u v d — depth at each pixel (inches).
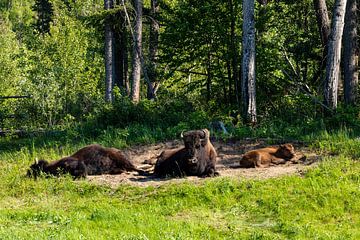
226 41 1417.3
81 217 651.5
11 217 666.2
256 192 721.0
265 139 1035.9
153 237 565.3
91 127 1250.0
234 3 1403.8
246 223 639.1
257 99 1396.4
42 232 580.7
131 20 1860.2
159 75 1697.8
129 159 874.8
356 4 1469.0
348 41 1385.3
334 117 1112.2
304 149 942.4
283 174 790.5
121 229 602.9
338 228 612.1
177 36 1459.2
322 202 684.7
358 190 710.5
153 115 1268.5
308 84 1594.5
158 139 1104.2
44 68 1990.7
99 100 1574.8
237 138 1055.0
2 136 1375.5
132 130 1163.3
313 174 773.9
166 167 821.9
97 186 783.7
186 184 757.9
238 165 885.2
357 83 1457.9
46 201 748.0
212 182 753.0
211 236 579.5
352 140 943.7
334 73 1195.3
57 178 821.2
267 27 1470.2
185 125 1137.4
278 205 677.9
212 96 1533.0
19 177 847.1
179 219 653.9
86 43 2417.6
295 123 1197.7
